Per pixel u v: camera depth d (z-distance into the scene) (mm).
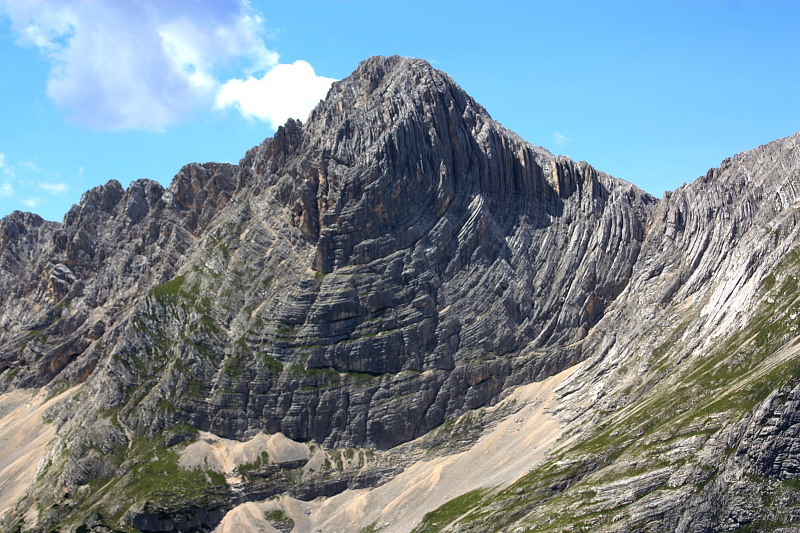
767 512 176250
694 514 182125
